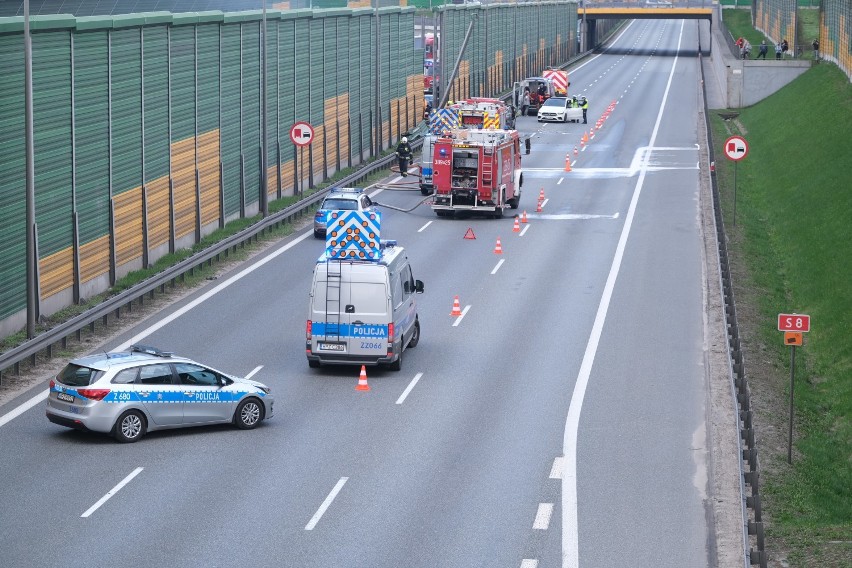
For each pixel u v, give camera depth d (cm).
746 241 13100
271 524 5519
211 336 9031
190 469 6262
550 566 5156
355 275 7981
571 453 6675
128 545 5219
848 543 5506
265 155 13350
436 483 6147
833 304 10031
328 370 8269
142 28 10950
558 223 14288
